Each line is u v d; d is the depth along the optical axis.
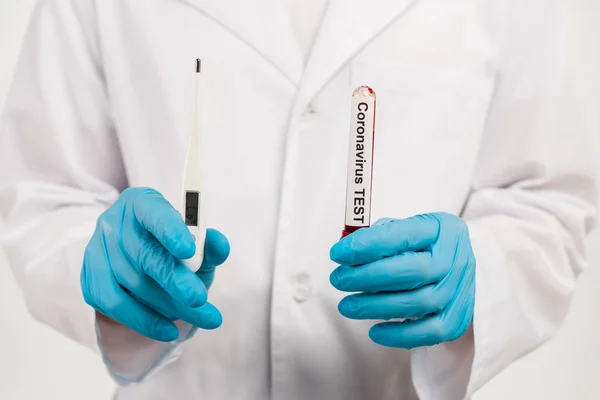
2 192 0.98
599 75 1.34
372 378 0.92
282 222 0.89
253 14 0.92
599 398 1.45
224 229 0.91
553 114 0.97
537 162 0.97
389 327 0.76
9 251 0.93
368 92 0.72
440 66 0.94
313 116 0.91
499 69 0.97
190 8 0.94
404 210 0.93
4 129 1.00
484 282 0.83
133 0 0.95
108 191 0.98
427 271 0.74
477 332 0.81
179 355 0.85
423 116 0.93
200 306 0.70
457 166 0.95
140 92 0.95
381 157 0.93
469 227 0.91
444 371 0.84
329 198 0.90
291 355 0.89
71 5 0.98
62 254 0.88
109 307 0.76
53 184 0.98
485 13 0.97
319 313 0.89
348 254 0.72
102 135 0.98
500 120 0.98
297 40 0.95
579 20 1.34
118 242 0.76
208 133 0.92
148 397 0.93
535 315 0.92
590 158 0.98
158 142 0.94
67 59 0.97
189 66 0.93
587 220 0.99
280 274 0.88
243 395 0.92
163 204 0.73
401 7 0.93
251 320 0.91
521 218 0.96
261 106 0.92
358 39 0.92
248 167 0.91
